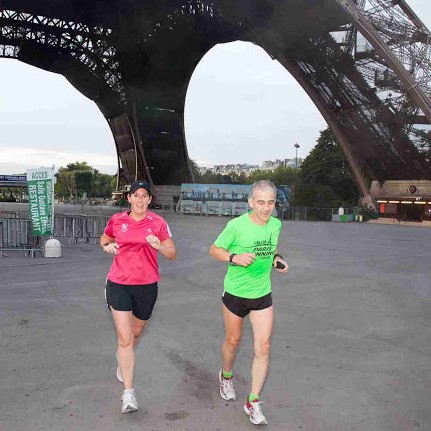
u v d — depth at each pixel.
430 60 40.06
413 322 7.00
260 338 3.77
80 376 4.63
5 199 88.19
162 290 9.23
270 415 3.87
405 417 3.86
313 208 47.12
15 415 3.77
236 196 48.56
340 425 3.70
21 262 12.29
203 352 5.45
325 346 5.77
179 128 71.81
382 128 45.25
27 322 6.55
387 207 48.69
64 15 59.62
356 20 38.00
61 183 154.88
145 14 57.50
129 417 3.77
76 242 17.39
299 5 40.12
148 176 68.69
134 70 64.38
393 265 13.09
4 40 58.78
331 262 13.55
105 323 6.61
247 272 3.75
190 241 19.34
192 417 3.79
